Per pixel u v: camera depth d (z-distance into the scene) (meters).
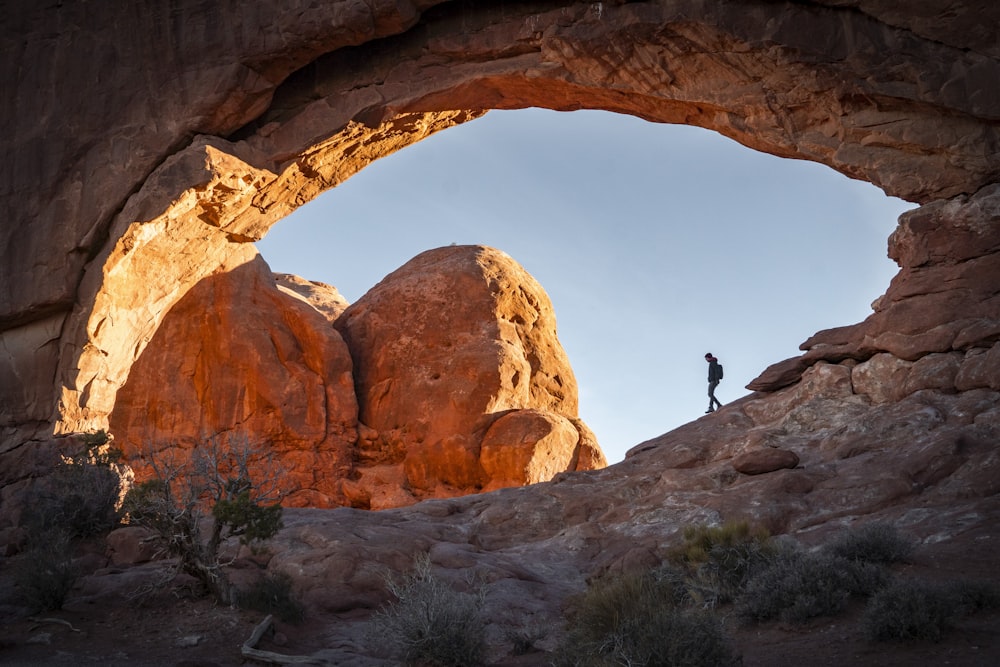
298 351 28.78
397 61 19.58
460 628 9.82
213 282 28.27
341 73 19.66
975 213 17.02
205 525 14.85
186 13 18.64
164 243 19.47
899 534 11.69
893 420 15.54
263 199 20.23
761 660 8.38
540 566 14.09
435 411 28.09
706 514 14.16
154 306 20.25
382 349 29.81
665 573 11.27
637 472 17.14
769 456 15.29
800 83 17.83
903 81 17.44
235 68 18.34
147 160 18.53
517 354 29.11
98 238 18.72
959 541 11.09
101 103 18.78
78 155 18.78
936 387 16.16
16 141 18.88
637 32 17.98
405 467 27.78
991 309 16.23
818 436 16.48
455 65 19.39
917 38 17.44
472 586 12.62
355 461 28.30
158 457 26.47
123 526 15.23
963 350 16.34
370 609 12.05
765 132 18.61
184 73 18.58
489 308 29.77
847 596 9.38
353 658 9.84
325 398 28.06
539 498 16.80
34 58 19.06
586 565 14.17
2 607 11.40
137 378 27.31
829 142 18.30
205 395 27.59
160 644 10.27
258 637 10.23
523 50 19.11
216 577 11.37
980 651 7.71
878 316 17.53
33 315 18.83
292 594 12.13
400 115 19.73
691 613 9.41
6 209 18.75
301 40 18.20
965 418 15.02
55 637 10.47
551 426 27.14
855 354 17.75
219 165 18.48
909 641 8.16
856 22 17.53
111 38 18.89
